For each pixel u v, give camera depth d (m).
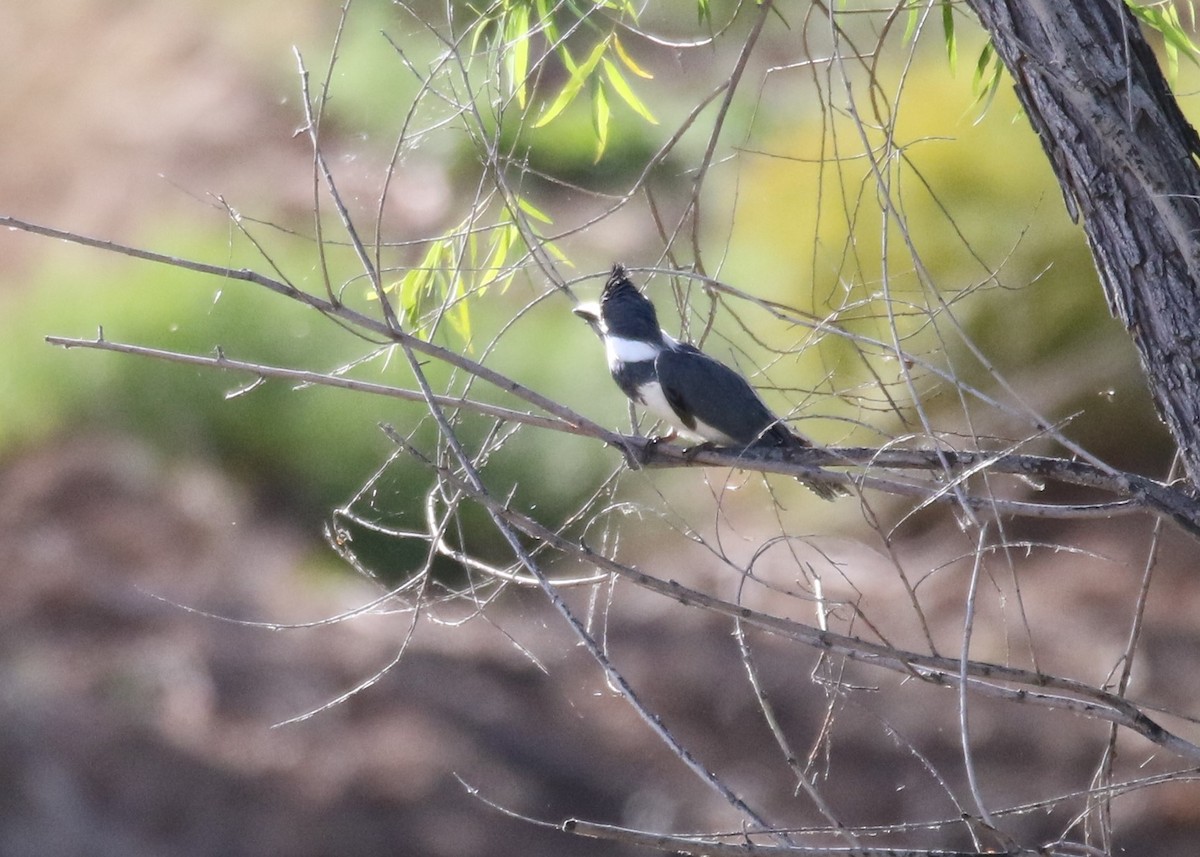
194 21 26.17
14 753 12.65
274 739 13.16
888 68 15.68
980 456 4.95
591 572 14.35
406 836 12.50
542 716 13.58
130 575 14.94
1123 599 13.62
